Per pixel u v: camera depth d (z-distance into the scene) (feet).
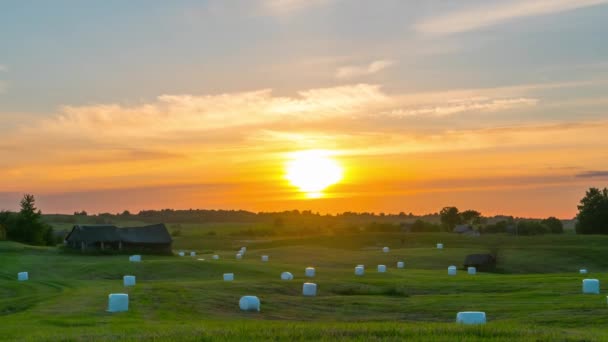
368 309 128.67
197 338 70.64
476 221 630.33
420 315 120.57
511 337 71.10
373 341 67.82
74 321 102.47
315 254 363.35
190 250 444.14
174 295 143.23
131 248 375.25
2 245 356.79
